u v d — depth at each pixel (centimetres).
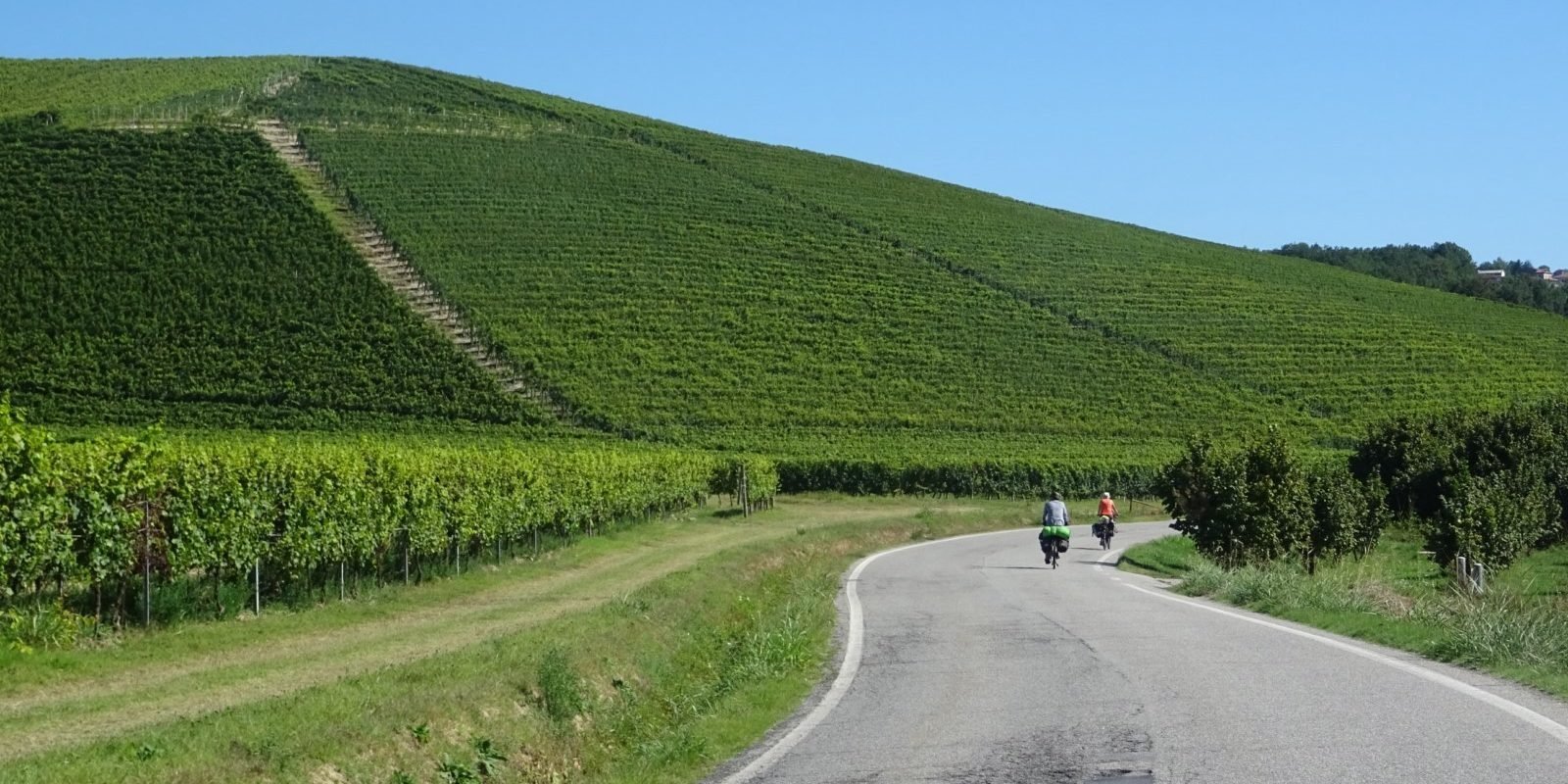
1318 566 3200
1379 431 4950
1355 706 1042
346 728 895
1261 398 8325
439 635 1722
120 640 1583
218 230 8344
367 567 2342
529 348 7588
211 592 1850
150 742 883
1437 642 1362
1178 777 823
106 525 1599
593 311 8306
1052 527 2983
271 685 1286
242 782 782
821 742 1001
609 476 3828
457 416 6675
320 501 2080
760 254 9831
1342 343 9506
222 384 6700
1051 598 2138
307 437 6100
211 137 9669
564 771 1002
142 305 7400
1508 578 2975
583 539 3597
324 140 10544
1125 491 6462
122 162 9119
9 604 1569
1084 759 893
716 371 7781
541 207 9994
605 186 10819
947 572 2802
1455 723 955
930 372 8212
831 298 9169
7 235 8069
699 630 1644
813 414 7381
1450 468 4531
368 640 1673
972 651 1481
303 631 1767
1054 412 7831
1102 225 13088
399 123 11606
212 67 13475
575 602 2186
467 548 2834
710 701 1228
